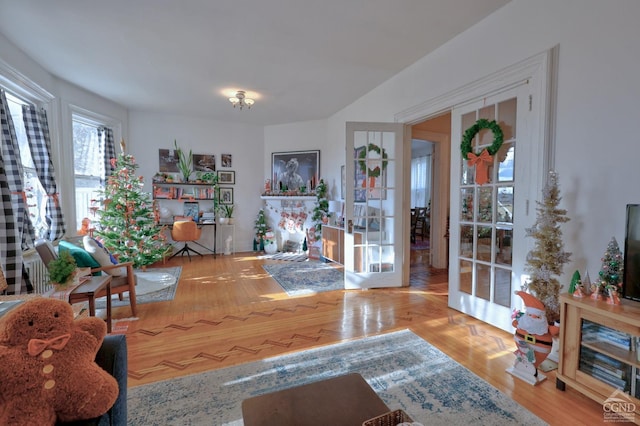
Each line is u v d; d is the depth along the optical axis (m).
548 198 2.08
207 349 2.38
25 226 3.21
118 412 1.17
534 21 2.35
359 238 3.99
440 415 1.65
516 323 2.04
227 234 6.53
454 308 3.21
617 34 1.90
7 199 2.72
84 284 2.51
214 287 4.03
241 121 6.47
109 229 4.50
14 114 3.45
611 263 1.75
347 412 1.16
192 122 6.18
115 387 1.08
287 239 6.71
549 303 2.08
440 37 3.07
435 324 2.84
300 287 4.03
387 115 4.20
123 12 2.65
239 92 4.64
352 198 3.88
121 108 5.41
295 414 1.15
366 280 3.94
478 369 2.10
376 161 3.94
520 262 2.54
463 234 3.12
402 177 3.92
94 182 4.92
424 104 3.47
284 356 2.27
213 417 1.65
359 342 2.49
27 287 2.89
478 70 2.82
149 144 5.84
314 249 5.93
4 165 2.93
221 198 6.48
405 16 2.71
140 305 3.36
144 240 4.64
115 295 3.69
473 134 2.86
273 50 3.34
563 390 1.87
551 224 2.08
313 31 2.96
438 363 2.17
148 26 2.87
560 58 2.20
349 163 3.85
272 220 6.82
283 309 3.23
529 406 1.73
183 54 3.44
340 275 4.64
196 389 1.88
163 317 3.03
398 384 1.93
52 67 3.77
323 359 2.23
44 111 3.80
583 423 1.60
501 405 1.74
